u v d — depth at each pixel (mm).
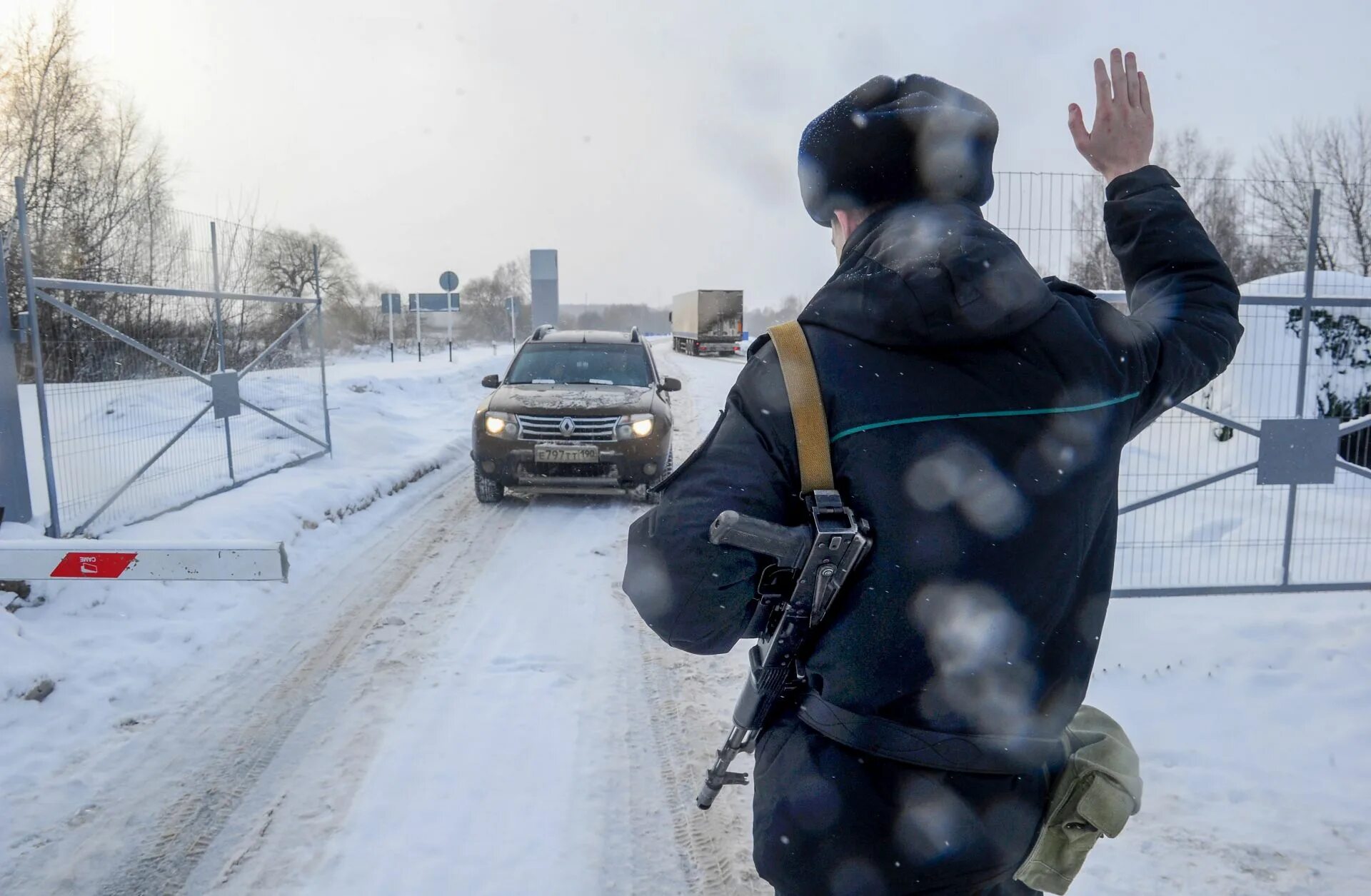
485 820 3281
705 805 1878
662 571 1262
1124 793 1318
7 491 5602
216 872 2975
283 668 4641
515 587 5996
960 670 1209
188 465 7340
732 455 1264
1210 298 1497
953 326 1176
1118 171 1664
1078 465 1234
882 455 1189
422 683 4465
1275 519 6723
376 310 39406
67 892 2875
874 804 1230
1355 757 3670
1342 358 6902
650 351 10133
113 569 2115
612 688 4453
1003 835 1253
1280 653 4629
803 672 1305
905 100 1317
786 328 1284
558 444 8094
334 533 7254
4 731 3850
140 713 4109
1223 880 2926
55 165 16609
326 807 3361
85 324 6492
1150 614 5230
